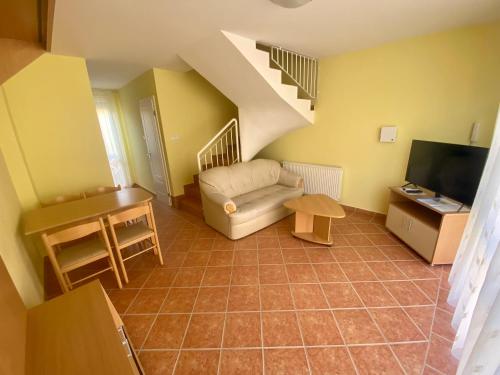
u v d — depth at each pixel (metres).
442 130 2.63
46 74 2.59
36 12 1.26
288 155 4.30
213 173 3.32
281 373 1.40
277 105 3.26
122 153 5.67
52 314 1.02
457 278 1.80
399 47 2.70
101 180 3.13
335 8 1.88
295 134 4.07
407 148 2.93
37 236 2.60
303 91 3.68
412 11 1.96
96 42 2.36
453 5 1.86
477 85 2.34
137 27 2.09
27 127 2.53
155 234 2.43
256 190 3.71
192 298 2.02
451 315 1.76
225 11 1.88
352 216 3.48
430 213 2.54
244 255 2.62
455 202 2.37
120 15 1.85
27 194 2.47
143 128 4.49
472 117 2.42
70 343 0.89
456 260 1.98
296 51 3.08
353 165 3.48
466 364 1.12
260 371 1.42
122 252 2.81
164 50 2.76
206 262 2.53
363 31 2.40
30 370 0.79
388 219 2.91
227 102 4.61
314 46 2.87
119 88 5.05
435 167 2.39
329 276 2.22
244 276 2.27
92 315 1.01
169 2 1.70
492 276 1.12
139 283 2.24
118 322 1.25
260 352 1.53
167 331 1.70
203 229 3.32
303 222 2.95
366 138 3.24
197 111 4.21
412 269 2.28
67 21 1.87
